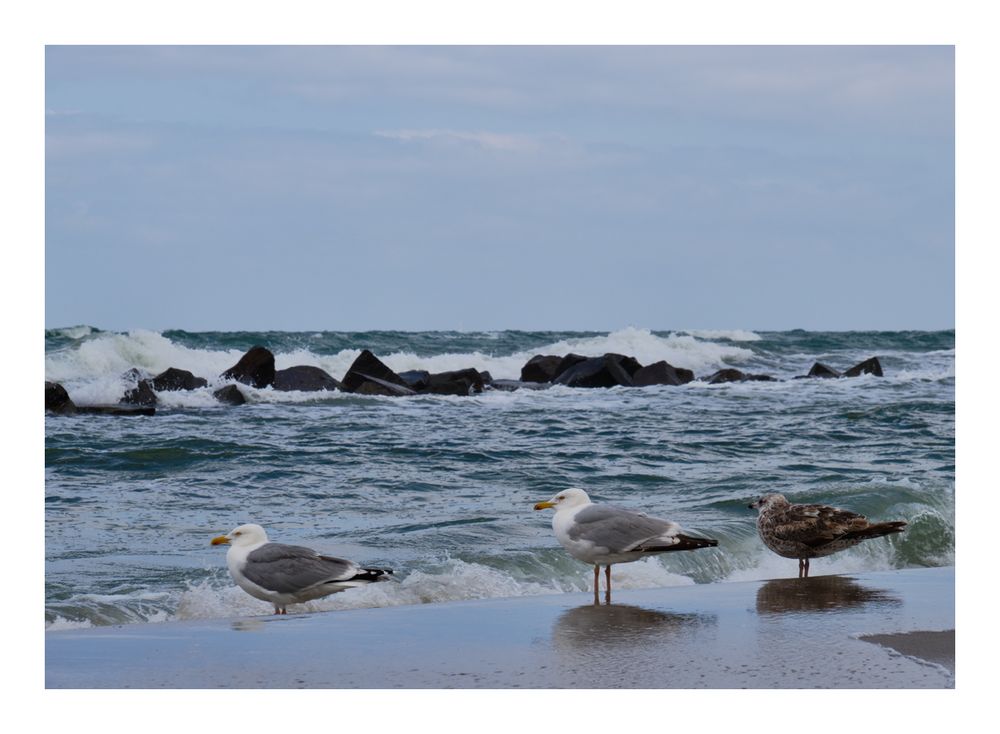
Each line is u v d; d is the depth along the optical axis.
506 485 17.58
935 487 15.66
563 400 31.78
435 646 8.31
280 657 8.04
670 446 21.88
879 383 36.75
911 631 8.63
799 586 10.74
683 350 49.22
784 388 35.56
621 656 7.97
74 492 16.81
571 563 12.17
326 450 21.00
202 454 20.19
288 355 40.66
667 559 12.36
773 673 7.53
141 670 7.73
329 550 12.59
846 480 17.47
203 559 12.39
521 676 7.52
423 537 13.30
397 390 32.62
